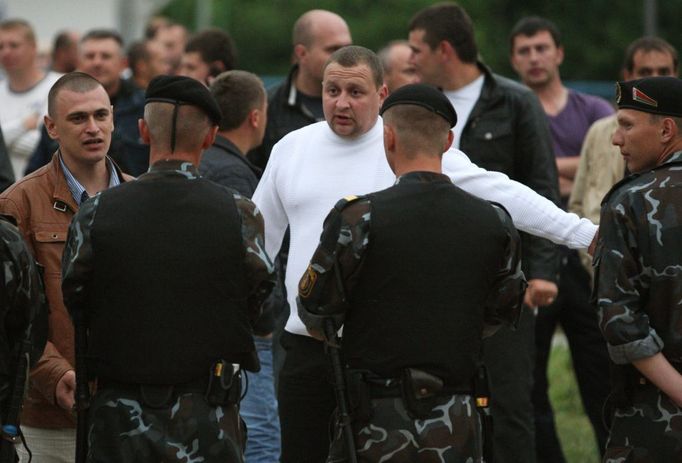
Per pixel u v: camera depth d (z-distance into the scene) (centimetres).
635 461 1223
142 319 1180
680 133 1248
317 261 1205
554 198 1755
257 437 1759
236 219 1210
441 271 1189
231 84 1719
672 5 9050
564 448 2202
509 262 1227
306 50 1895
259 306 1241
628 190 1227
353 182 1456
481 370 1225
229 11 9594
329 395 1454
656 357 1198
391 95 1238
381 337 1189
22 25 2497
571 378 2608
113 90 2241
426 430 1185
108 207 1197
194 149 1226
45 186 1407
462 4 9050
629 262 1212
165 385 1184
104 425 1191
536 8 9075
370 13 9131
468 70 1755
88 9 6656
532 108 1755
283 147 1507
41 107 2517
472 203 1217
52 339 1372
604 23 8981
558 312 2006
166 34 3491
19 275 1197
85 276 1195
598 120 2131
